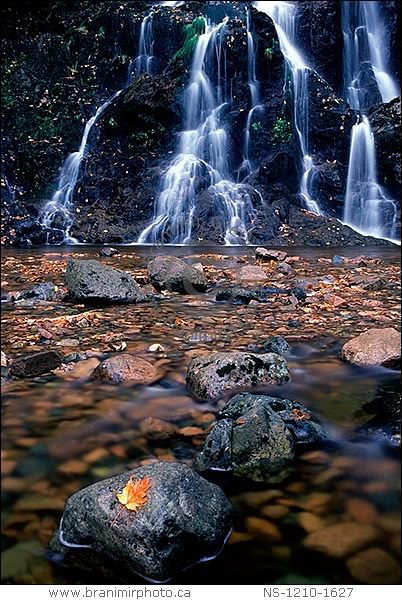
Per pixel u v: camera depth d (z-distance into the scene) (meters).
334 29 22.53
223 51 17.28
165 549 1.78
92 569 1.84
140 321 5.27
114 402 3.21
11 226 15.00
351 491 2.25
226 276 8.33
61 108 18.75
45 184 17.23
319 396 3.29
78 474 2.43
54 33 21.75
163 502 1.86
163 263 7.14
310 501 2.18
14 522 2.08
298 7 22.95
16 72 19.16
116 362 3.64
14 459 2.54
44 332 4.69
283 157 16.66
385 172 17.66
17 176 17.06
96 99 19.27
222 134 16.94
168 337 4.66
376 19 23.58
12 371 3.68
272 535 1.98
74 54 20.42
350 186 17.97
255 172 16.52
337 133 18.08
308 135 18.25
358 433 2.76
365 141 17.95
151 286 7.08
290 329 4.93
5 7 20.66
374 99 22.55
